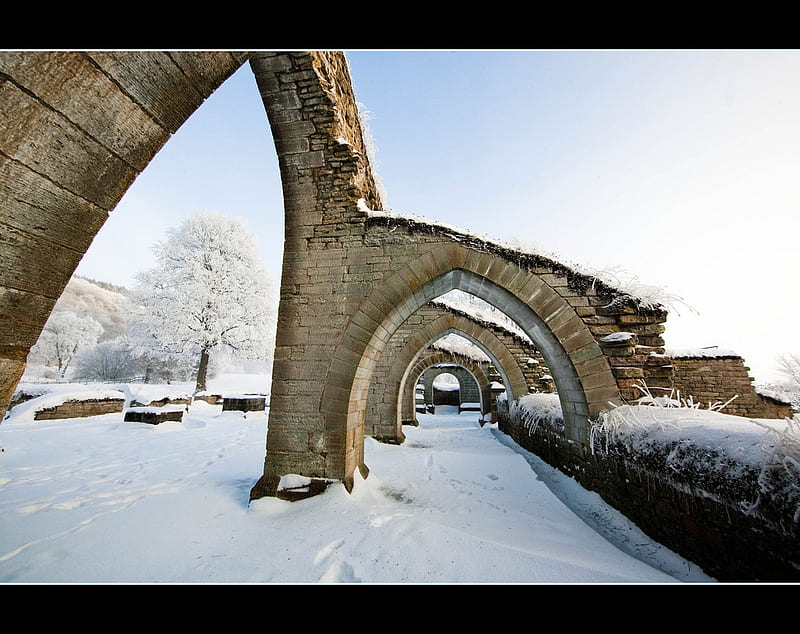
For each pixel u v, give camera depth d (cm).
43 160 137
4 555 270
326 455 450
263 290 2470
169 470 580
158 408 1146
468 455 749
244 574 256
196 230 2267
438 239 514
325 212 521
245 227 2462
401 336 1029
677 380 930
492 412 1366
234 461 663
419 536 321
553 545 336
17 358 140
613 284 511
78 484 487
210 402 1948
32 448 773
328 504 404
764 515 218
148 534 312
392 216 521
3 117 125
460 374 2186
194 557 280
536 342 607
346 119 571
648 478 352
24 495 431
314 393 470
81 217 151
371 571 263
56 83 135
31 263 139
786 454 215
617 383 482
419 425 1406
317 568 267
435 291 572
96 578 242
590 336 496
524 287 511
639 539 356
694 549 283
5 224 130
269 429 462
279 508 402
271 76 477
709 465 270
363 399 570
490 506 465
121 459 678
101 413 1377
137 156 164
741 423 293
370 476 552
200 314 2108
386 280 498
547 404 772
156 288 2253
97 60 143
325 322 491
